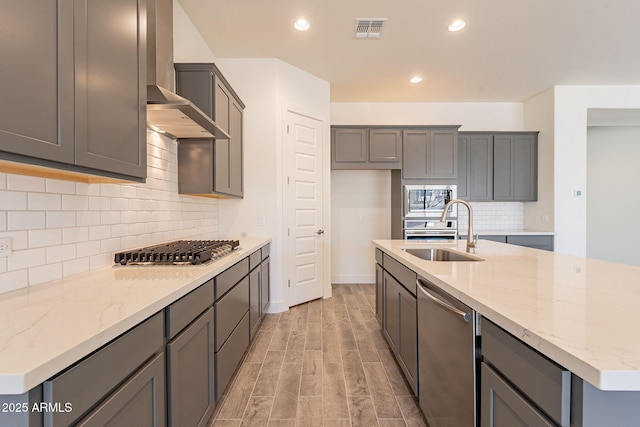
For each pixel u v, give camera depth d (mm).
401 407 1827
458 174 4566
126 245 1878
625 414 612
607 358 590
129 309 936
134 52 1347
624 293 1052
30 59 849
